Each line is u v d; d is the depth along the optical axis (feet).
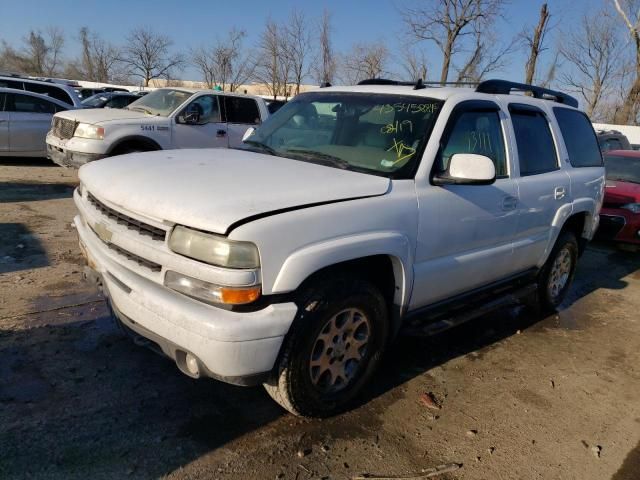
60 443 8.93
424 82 14.40
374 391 11.61
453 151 11.80
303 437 9.75
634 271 24.53
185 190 8.95
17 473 8.18
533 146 14.71
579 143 17.34
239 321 8.14
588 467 9.90
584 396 12.50
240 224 8.15
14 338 12.14
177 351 8.70
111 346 12.18
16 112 35.81
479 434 10.50
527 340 15.44
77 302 14.34
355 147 11.73
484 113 12.95
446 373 12.85
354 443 9.77
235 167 10.44
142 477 8.41
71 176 34.24
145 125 29.27
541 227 14.96
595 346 15.51
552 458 10.03
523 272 15.34
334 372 10.12
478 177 10.50
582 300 19.69
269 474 8.75
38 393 10.20
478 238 12.46
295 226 8.58
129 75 149.48
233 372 8.34
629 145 44.68
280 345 8.69
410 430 10.36
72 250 18.60
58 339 12.27
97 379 10.85
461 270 12.19
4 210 23.56
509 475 9.41
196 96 31.35
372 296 10.18
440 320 12.47
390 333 11.21
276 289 8.43
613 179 29.68
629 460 10.25
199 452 9.08
